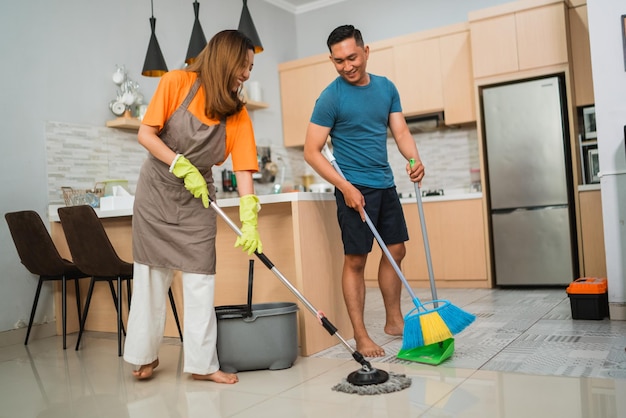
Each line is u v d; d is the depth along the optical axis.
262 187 5.57
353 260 2.65
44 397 2.30
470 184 5.33
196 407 2.02
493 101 4.64
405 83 5.20
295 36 6.30
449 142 5.43
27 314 3.69
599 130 3.16
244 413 1.92
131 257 3.57
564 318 3.21
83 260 3.12
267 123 5.74
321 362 2.54
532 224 4.53
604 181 3.13
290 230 2.86
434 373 2.23
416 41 5.14
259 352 2.40
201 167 2.31
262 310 2.43
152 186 2.29
